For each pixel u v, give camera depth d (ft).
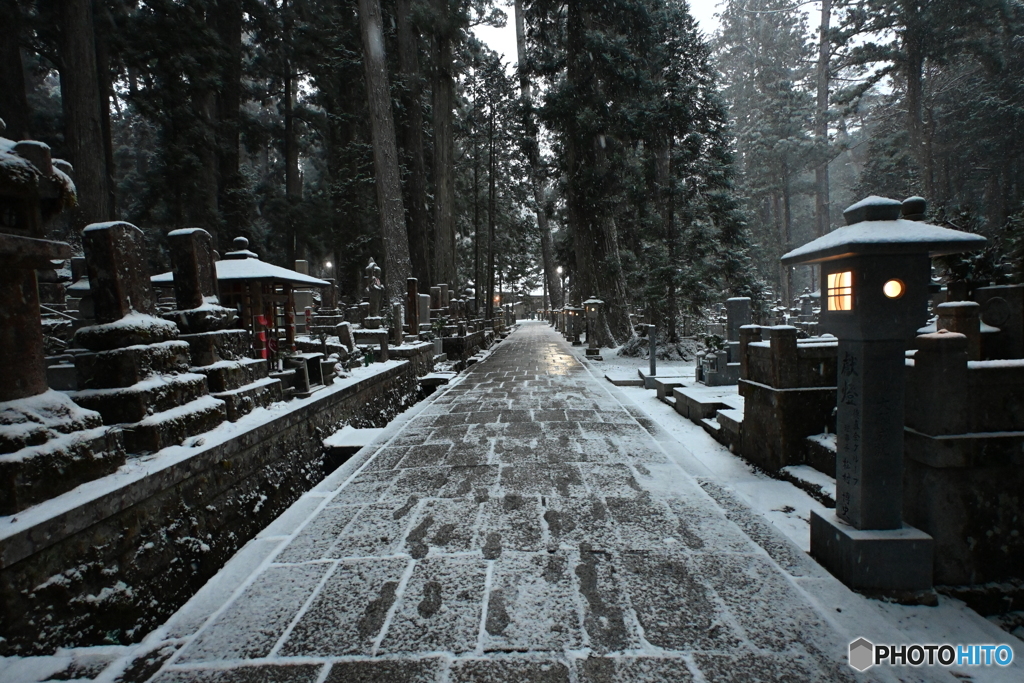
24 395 10.24
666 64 55.06
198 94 79.20
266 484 16.35
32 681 7.07
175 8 72.18
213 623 8.14
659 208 59.52
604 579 9.16
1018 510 9.67
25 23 60.18
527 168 72.13
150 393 13.10
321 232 99.14
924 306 8.64
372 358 35.40
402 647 7.37
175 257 18.10
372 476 15.56
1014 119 81.25
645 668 6.77
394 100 74.28
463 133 99.91
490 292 91.09
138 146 119.96
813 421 15.33
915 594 8.66
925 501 9.84
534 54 64.80
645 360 53.26
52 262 11.00
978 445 9.36
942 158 96.78
